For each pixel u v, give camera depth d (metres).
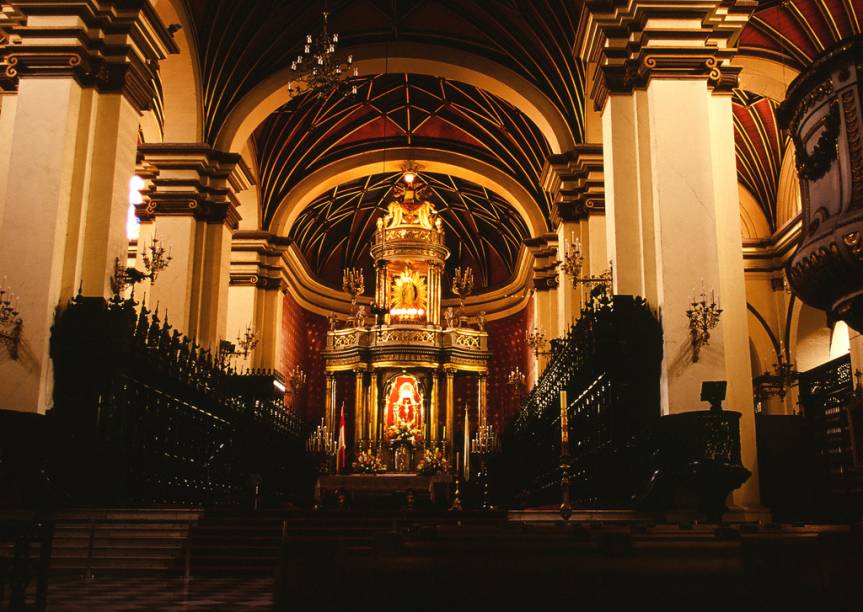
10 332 11.52
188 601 7.14
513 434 26.19
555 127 19.75
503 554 3.65
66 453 11.55
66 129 12.19
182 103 18.50
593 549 3.85
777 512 13.58
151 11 13.22
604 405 13.29
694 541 4.11
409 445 26.64
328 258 32.53
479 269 32.84
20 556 5.14
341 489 19.67
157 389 14.26
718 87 12.70
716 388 10.25
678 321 11.52
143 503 13.10
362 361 27.94
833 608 3.24
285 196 25.42
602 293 13.14
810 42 17.34
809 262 6.19
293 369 28.45
